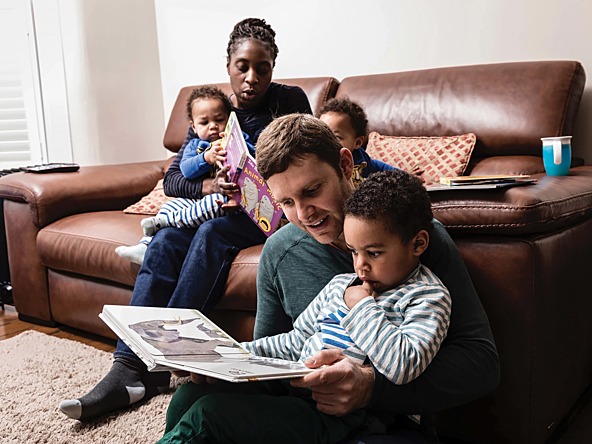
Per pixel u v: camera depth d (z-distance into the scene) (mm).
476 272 1433
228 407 1008
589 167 1977
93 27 3330
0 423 1718
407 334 1052
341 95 2488
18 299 2662
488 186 1392
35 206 2471
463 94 2201
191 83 3312
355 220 1085
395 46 2621
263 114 2125
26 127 3461
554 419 1567
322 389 1011
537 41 2299
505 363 1430
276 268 1320
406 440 1082
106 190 2648
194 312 1330
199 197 2053
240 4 3039
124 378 1782
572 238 1559
